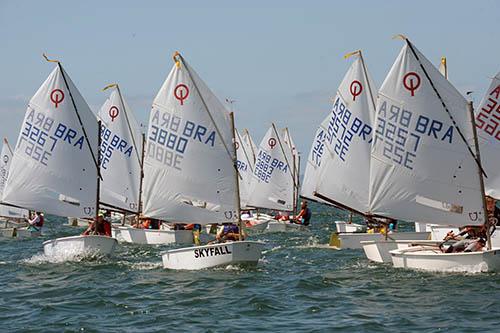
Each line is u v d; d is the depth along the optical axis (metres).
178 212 108.94
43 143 120.19
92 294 84.25
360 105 125.69
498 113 122.50
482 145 123.06
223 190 106.56
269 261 114.00
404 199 103.00
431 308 72.75
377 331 64.25
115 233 156.38
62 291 87.06
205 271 99.38
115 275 98.25
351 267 103.94
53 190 119.94
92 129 119.38
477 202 98.19
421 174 101.56
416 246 104.88
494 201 122.31
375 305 75.25
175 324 68.44
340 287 86.50
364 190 125.69
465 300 75.75
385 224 111.56
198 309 74.75
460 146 98.88
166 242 145.62
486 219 97.50
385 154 103.88
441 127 99.94
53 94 119.94
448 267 93.81
